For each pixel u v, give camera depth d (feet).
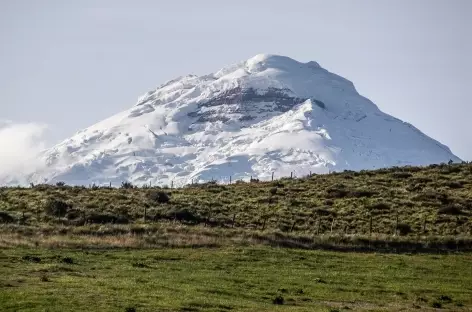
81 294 215.72
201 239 348.79
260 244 353.72
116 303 205.98
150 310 201.26
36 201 439.63
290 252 339.98
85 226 370.12
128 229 362.53
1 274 242.58
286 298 243.60
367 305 243.40
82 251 310.45
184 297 224.74
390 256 348.38
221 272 285.23
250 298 239.30
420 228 425.69
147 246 331.36
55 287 224.53
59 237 336.90
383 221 437.58
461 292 277.44
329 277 290.35
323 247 362.12
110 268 274.98
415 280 296.71
